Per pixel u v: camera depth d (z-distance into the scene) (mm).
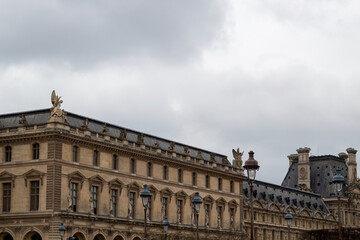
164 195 157625
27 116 137750
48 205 126562
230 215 183375
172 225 157625
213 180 177625
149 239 148625
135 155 149500
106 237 137625
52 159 127562
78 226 130375
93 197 137000
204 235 168375
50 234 125250
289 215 125625
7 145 133625
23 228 128875
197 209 92812
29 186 129750
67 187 130000
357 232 179000
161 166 158250
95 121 144875
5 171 132250
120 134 147375
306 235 184625
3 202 132500
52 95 131375
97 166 138500
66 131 130125
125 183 145500
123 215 144000
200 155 173250
